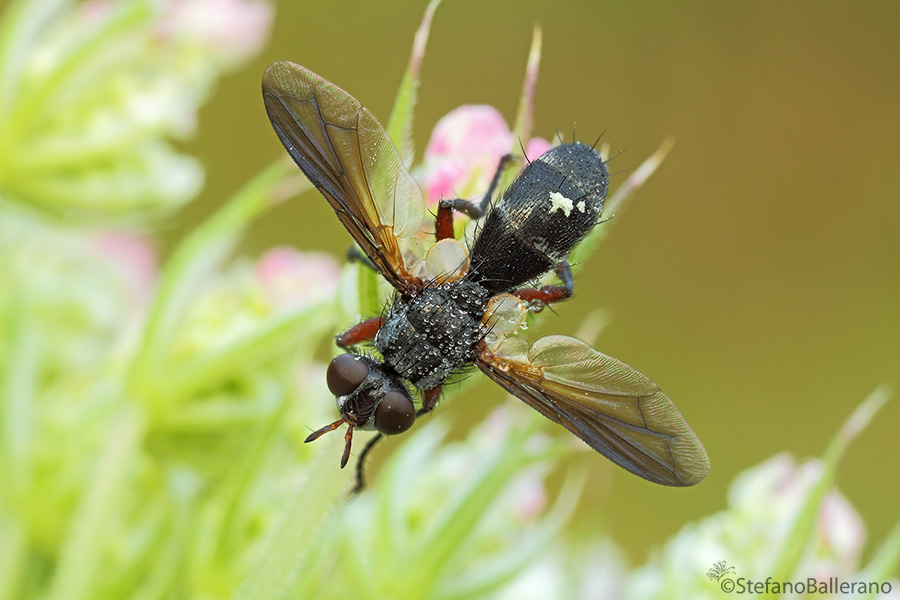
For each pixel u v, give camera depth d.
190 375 0.12
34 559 0.12
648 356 0.20
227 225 0.12
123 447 0.12
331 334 0.12
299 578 0.12
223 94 0.17
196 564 0.12
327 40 0.19
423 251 0.11
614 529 0.17
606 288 0.20
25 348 0.12
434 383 0.11
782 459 0.12
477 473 0.12
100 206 0.13
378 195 0.11
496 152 0.11
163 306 0.12
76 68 0.12
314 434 0.11
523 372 0.11
